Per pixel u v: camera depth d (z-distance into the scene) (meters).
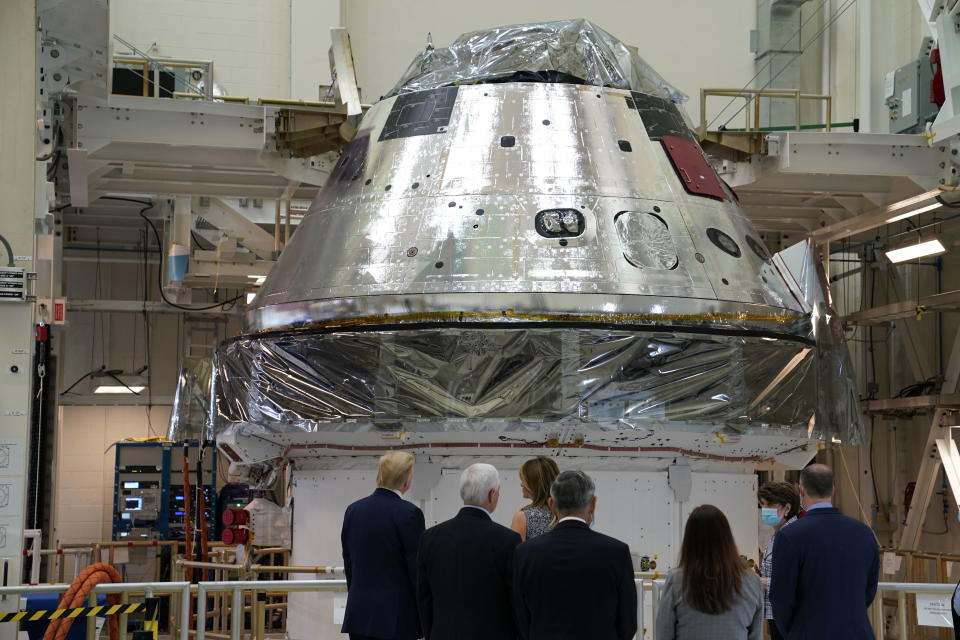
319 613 9.10
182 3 18.17
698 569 4.72
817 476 5.41
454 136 9.80
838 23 18.70
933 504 15.34
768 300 9.19
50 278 11.83
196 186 14.08
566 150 9.55
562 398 8.32
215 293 17.69
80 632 7.67
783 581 5.27
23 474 7.94
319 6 18.19
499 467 8.75
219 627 12.47
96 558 13.47
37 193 8.98
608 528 8.77
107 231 18.17
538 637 4.60
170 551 15.23
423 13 18.84
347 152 10.66
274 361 9.01
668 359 8.55
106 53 10.50
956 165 12.42
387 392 8.50
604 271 8.67
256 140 12.11
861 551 5.26
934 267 15.78
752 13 19.48
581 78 10.55
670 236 9.10
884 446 16.55
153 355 17.91
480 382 8.37
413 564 5.87
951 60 12.23
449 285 8.60
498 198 9.16
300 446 9.10
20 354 8.02
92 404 17.53
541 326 8.38
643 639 7.39
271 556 11.53
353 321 8.80
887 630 13.92
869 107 17.86
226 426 9.32
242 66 18.20
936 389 15.36
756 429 8.67
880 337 16.92
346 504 9.05
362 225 9.46
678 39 19.33
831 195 14.44
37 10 8.42
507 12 19.03
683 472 8.90
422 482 8.71
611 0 19.22
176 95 12.75
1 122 8.25
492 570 5.13
